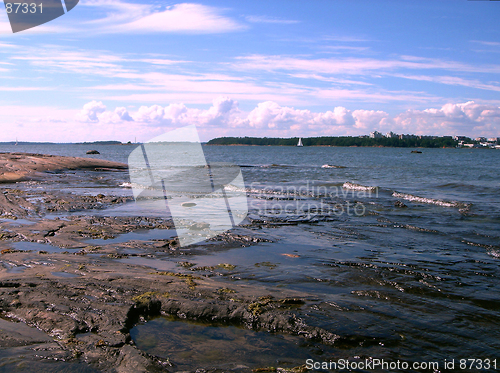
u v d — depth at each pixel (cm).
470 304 419
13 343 304
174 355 299
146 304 383
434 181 2050
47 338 315
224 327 357
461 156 7381
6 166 1942
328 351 312
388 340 331
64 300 381
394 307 404
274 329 351
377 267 551
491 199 1306
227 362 289
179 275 480
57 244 645
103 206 1054
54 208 999
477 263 575
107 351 293
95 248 620
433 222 894
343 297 430
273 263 566
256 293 425
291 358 300
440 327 359
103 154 5962
